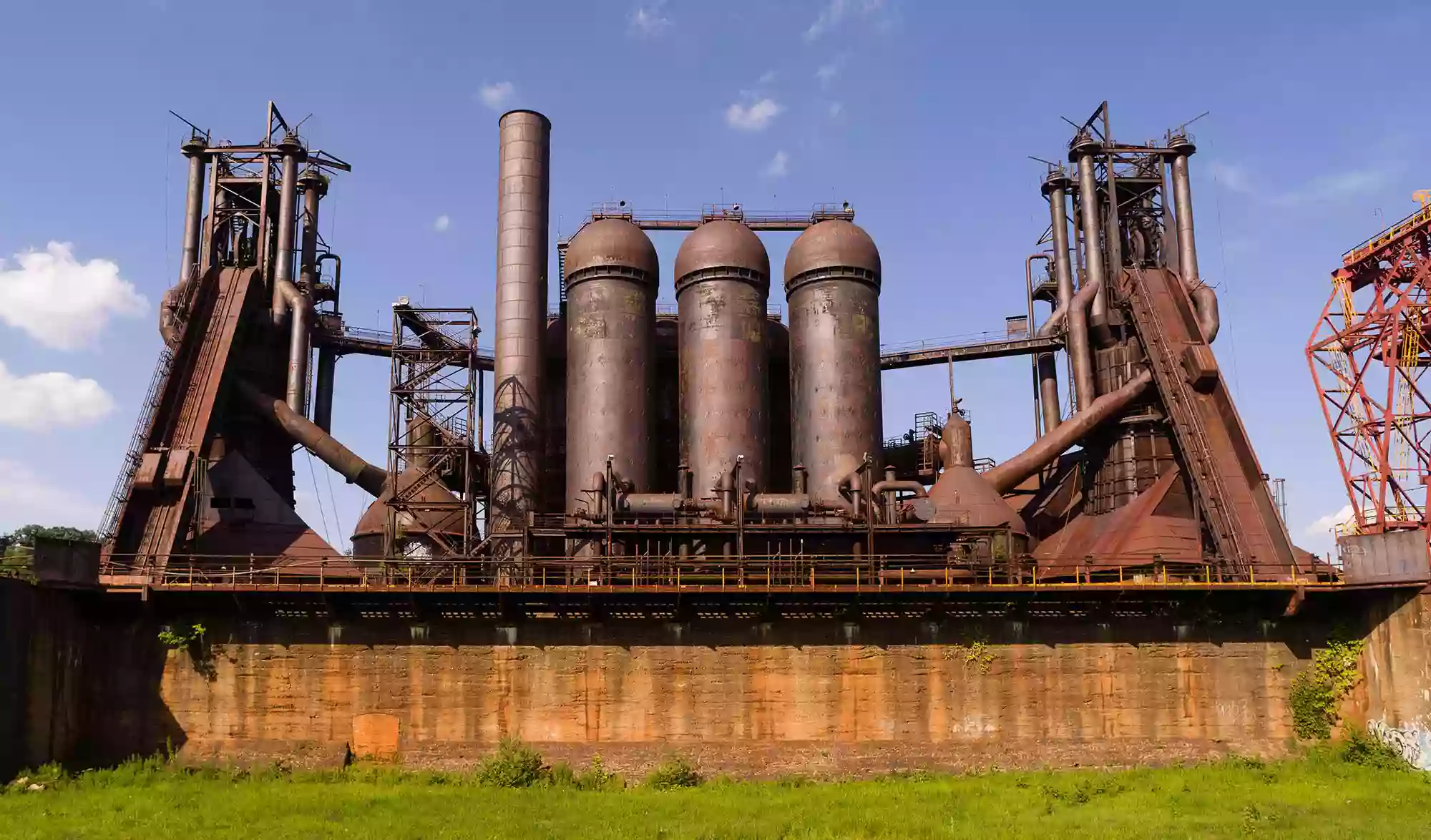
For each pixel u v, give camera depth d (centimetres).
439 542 5834
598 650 5044
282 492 6856
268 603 5003
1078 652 5150
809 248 6875
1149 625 5197
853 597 5019
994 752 4994
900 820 3847
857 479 6103
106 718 4928
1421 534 4822
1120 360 6881
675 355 7444
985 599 5075
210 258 6938
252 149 7019
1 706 4281
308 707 4975
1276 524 5772
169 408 6128
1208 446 6075
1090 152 7112
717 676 5038
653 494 5881
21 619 4412
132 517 5709
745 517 5734
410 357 6266
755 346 6756
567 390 6806
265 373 6844
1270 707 5172
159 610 5022
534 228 6762
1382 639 4981
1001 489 6575
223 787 4462
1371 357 5734
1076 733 5075
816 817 3903
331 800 4175
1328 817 3912
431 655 5025
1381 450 5569
